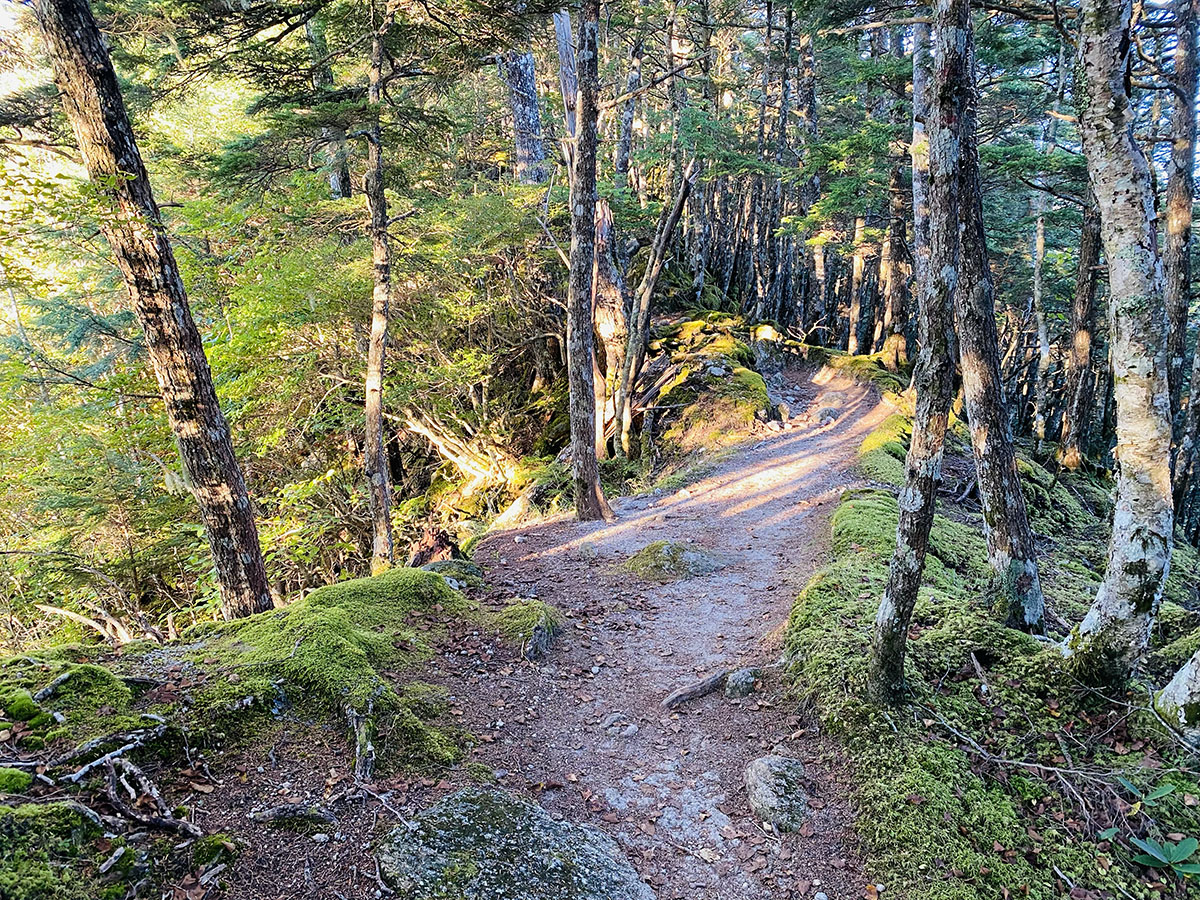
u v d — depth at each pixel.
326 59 10.22
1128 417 4.66
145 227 6.30
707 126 18.36
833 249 33.09
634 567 9.00
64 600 12.27
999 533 6.16
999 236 24.81
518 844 3.72
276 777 3.81
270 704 4.25
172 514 12.70
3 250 6.98
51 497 11.91
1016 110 20.20
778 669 5.93
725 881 3.96
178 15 9.58
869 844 4.05
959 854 3.90
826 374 21.30
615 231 20.11
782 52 24.92
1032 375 28.06
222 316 14.11
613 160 26.50
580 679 6.11
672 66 21.67
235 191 11.21
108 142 6.09
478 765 4.53
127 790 3.32
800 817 4.33
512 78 18.95
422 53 10.73
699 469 13.91
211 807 3.48
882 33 20.19
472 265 15.75
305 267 12.52
